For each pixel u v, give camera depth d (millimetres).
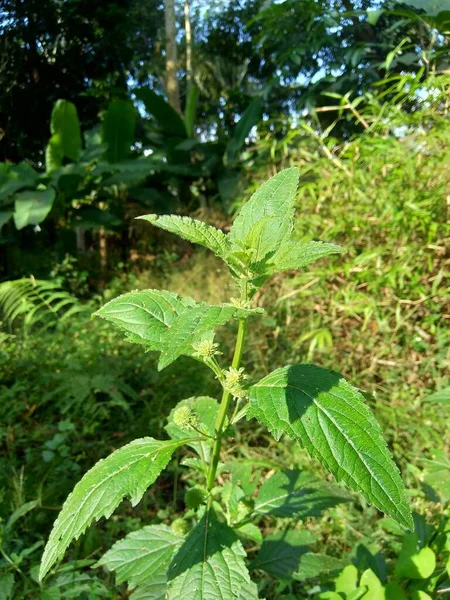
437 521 2016
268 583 2049
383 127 3574
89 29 9172
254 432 2951
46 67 9117
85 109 10031
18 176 6930
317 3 4832
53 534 1026
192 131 8398
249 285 1092
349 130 5789
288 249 1018
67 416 3225
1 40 8531
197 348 1207
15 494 2367
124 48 9875
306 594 1985
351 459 933
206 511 1263
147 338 1178
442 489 1625
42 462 2672
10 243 7191
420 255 3160
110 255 7258
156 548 1426
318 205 3602
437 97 3320
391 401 2846
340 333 3383
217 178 7785
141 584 1483
